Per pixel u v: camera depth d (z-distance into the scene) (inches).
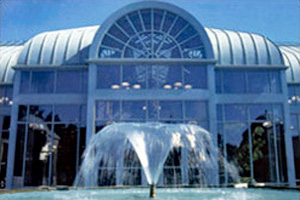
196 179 520.7
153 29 617.6
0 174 644.1
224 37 666.8
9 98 688.4
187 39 613.9
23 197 311.1
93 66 587.5
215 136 561.0
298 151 654.5
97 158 521.7
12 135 583.2
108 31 612.7
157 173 306.5
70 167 571.2
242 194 329.1
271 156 581.9
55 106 602.9
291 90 690.2
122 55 601.0
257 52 633.6
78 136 585.6
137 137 315.9
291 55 745.0
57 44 645.3
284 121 599.8
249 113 603.8
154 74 593.6
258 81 622.2
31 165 574.2
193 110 580.7
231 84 617.6
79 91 609.0
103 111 574.9
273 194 323.3
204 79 594.6
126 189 425.1
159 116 573.6
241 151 580.4
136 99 577.6
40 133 589.3
